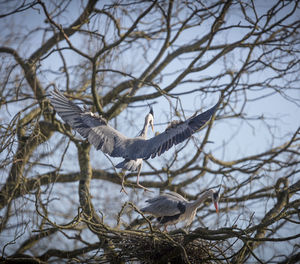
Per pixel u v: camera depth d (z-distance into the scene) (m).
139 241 10.84
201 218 14.55
